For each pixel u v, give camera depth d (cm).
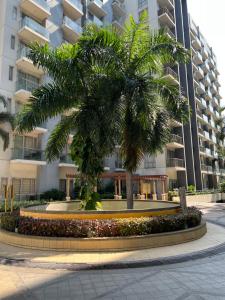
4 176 2100
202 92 4728
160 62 1202
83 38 1040
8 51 2245
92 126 1022
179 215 934
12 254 736
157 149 1219
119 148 1203
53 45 2616
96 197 1114
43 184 2358
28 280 545
